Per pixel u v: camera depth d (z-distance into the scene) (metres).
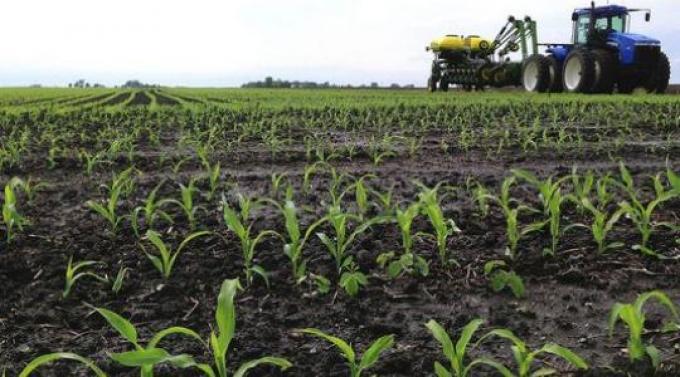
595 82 21.50
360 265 3.84
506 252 3.99
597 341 2.96
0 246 4.20
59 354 2.16
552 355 2.82
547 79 24.16
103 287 3.59
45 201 5.52
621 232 4.47
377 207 5.11
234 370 2.71
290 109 15.14
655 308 3.33
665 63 21.22
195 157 7.76
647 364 2.67
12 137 9.87
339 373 2.65
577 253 4.07
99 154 6.99
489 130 10.28
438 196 5.53
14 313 3.25
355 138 9.73
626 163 7.18
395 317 3.23
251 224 4.56
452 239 4.34
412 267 3.83
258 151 8.26
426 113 12.72
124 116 13.66
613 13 21.67
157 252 4.10
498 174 6.57
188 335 3.05
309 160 7.52
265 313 3.28
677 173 6.45
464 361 2.78
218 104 17.22
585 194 4.70
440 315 3.26
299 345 2.94
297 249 3.67
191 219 4.57
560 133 8.10
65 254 4.07
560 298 3.46
